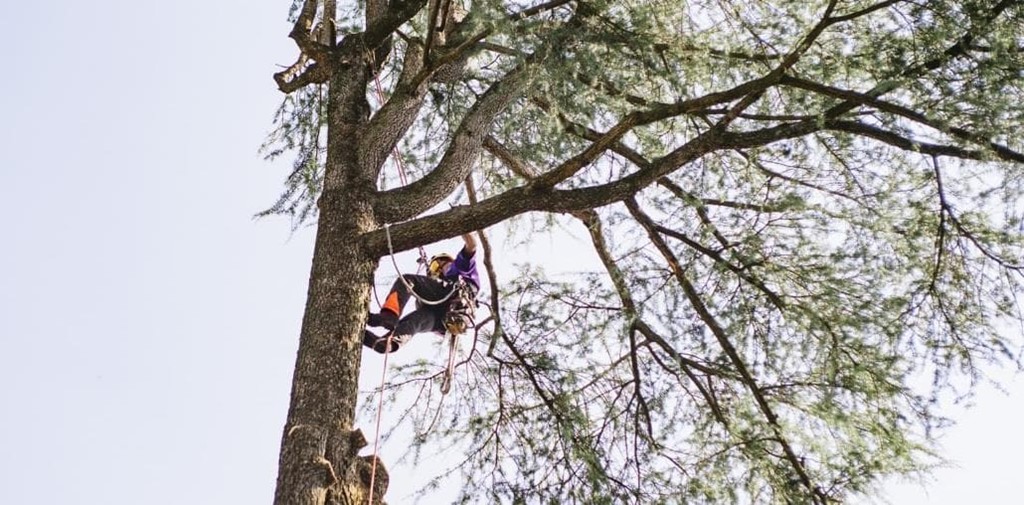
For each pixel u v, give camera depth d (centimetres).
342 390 728
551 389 1016
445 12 922
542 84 770
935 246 845
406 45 1076
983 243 822
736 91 739
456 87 1065
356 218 816
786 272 907
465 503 984
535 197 782
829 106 754
